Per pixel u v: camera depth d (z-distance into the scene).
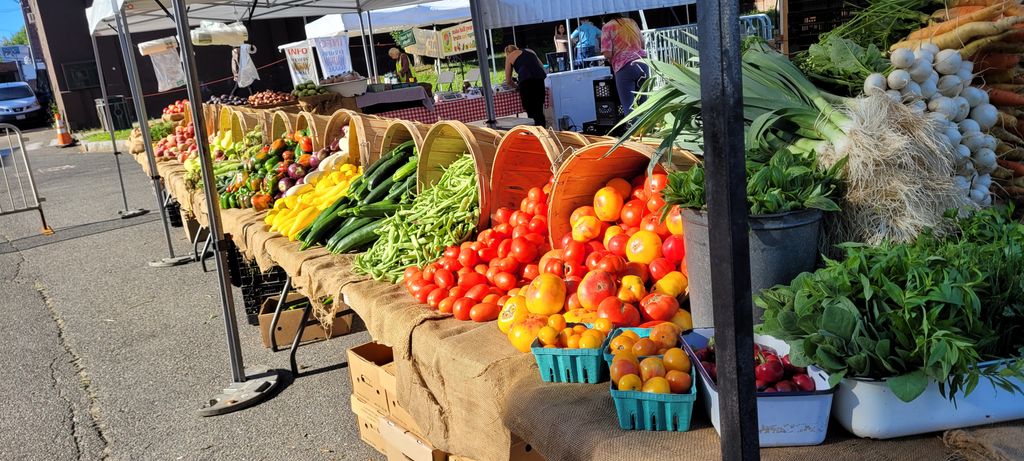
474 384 2.26
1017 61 2.66
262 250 4.42
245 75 15.49
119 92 25.06
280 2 9.24
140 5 7.00
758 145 2.30
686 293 2.35
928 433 1.55
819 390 1.53
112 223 9.63
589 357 2.00
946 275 1.51
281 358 4.72
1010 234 1.76
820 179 1.97
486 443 2.25
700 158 2.80
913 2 2.90
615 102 9.17
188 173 6.77
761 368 1.62
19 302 6.48
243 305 5.78
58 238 9.01
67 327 5.69
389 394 3.11
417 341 2.64
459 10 13.75
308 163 5.14
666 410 1.70
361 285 3.28
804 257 1.91
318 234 3.99
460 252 3.09
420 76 22.83
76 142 21.27
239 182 5.49
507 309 2.48
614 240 2.62
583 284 2.35
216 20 10.37
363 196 4.04
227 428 3.86
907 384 1.45
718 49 1.08
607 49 8.00
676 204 2.04
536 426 1.92
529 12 8.41
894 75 2.34
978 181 2.38
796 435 1.54
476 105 10.42
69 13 24.00
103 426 4.00
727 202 1.12
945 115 2.35
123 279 6.91
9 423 4.14
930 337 1.46
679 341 1.91
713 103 1.10
